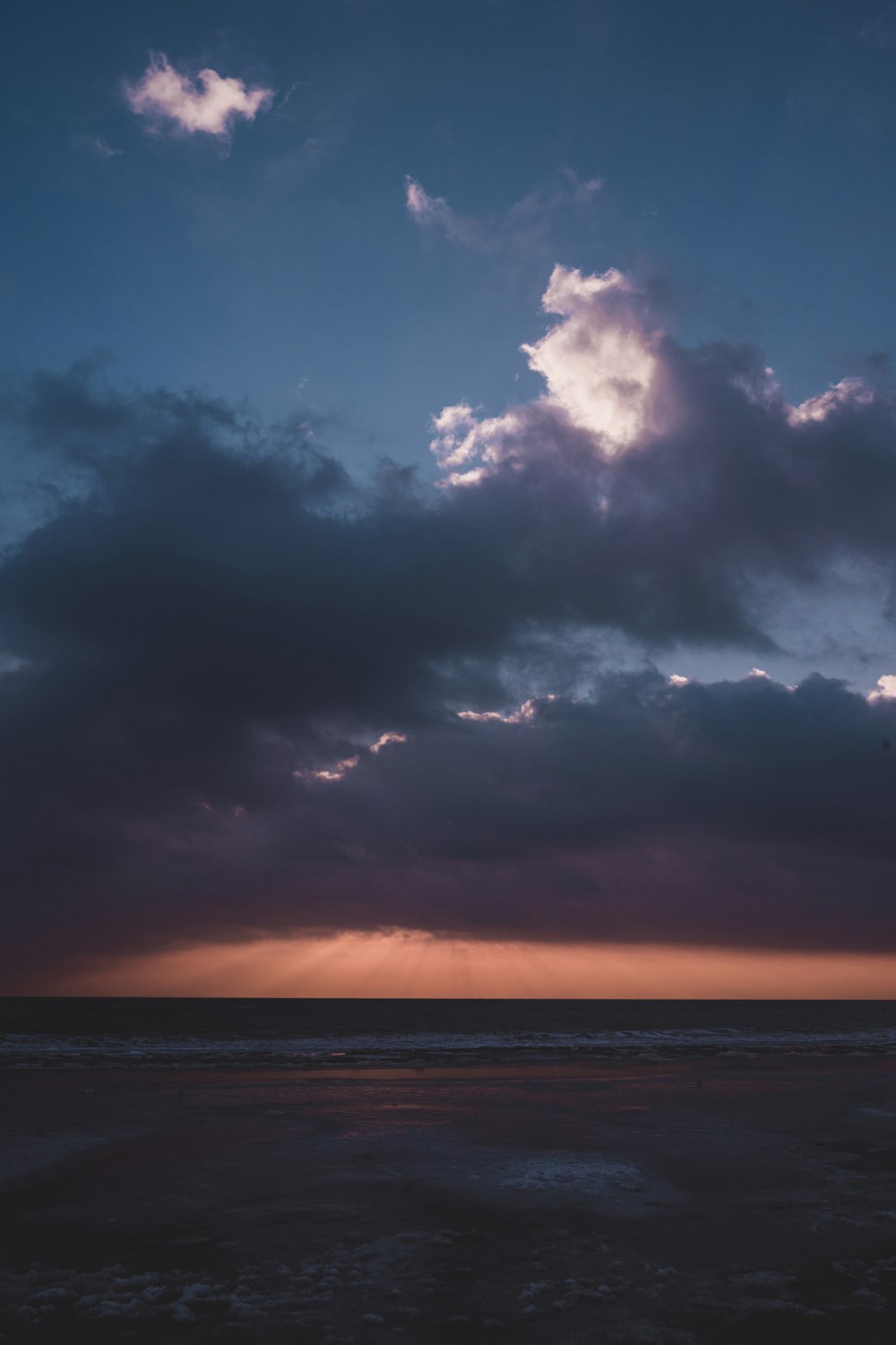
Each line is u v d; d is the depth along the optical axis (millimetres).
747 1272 9102
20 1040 44969
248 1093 23422
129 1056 35750
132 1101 21719
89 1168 14109
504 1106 21375
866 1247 10023
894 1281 8828
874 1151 16188
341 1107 20938
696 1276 8953
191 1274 8922
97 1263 9328
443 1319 7719
